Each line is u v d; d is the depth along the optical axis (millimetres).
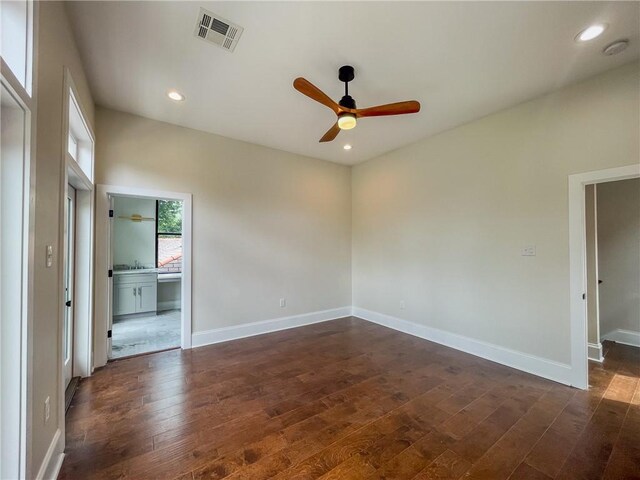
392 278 4488
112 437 1897
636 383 2658
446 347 3617
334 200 5062
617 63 2328
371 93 2781
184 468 1642
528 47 2145
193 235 3635
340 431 1980
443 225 3738
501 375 2844
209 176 3758
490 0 1726
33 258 1306
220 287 3834
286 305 4465
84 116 2379
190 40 2080
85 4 1761
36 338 1385
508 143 3082
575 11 1811
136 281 5121
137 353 3389
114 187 3107
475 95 2824
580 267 2594
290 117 3324
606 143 2438
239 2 1753
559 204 2715
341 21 1903
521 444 1854
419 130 3664
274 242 4344
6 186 1221
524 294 2955
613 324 3781
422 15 1848
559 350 2715
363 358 3271
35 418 1378
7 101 1166
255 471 1624
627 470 1637
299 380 2734
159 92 2783
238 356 3316
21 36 1259
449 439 1901
